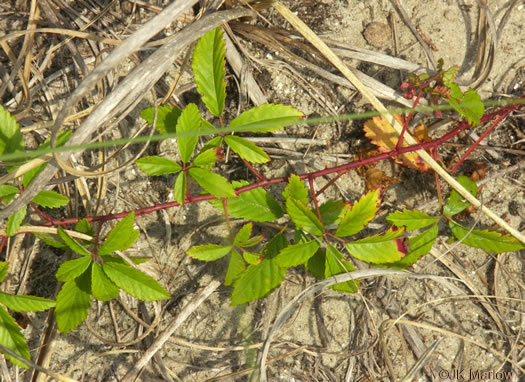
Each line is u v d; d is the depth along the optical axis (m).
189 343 0.58
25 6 0.59
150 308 0.58
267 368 0.58
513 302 0.59
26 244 0.58
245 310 0.58
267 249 0.55
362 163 0.56
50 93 0.59
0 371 0.56
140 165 0.53
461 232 0.56
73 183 0.59
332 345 0.59
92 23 0.59
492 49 0.59
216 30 0.54
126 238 0.53
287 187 0.55
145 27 0.53
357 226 0.54
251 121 0.54
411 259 0.56
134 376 0.57
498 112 0.57
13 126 0.54
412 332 0.59
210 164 0.54
